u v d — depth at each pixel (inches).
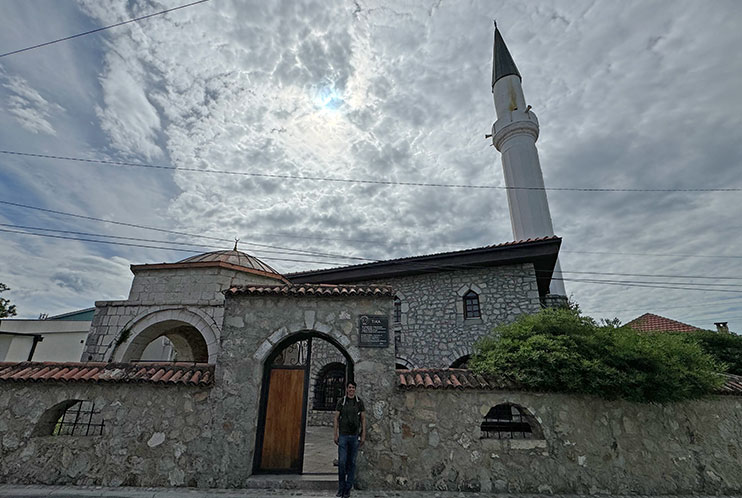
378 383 257.1
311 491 233.8
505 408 294.0
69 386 254.2
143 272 435.8
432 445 246.1
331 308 275.0
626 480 242.5
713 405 268.8
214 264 421.7
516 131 787.4
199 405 252.5
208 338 397.4
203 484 235.9
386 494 229.5
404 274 549.3
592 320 287.9
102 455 242.4
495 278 494.0
